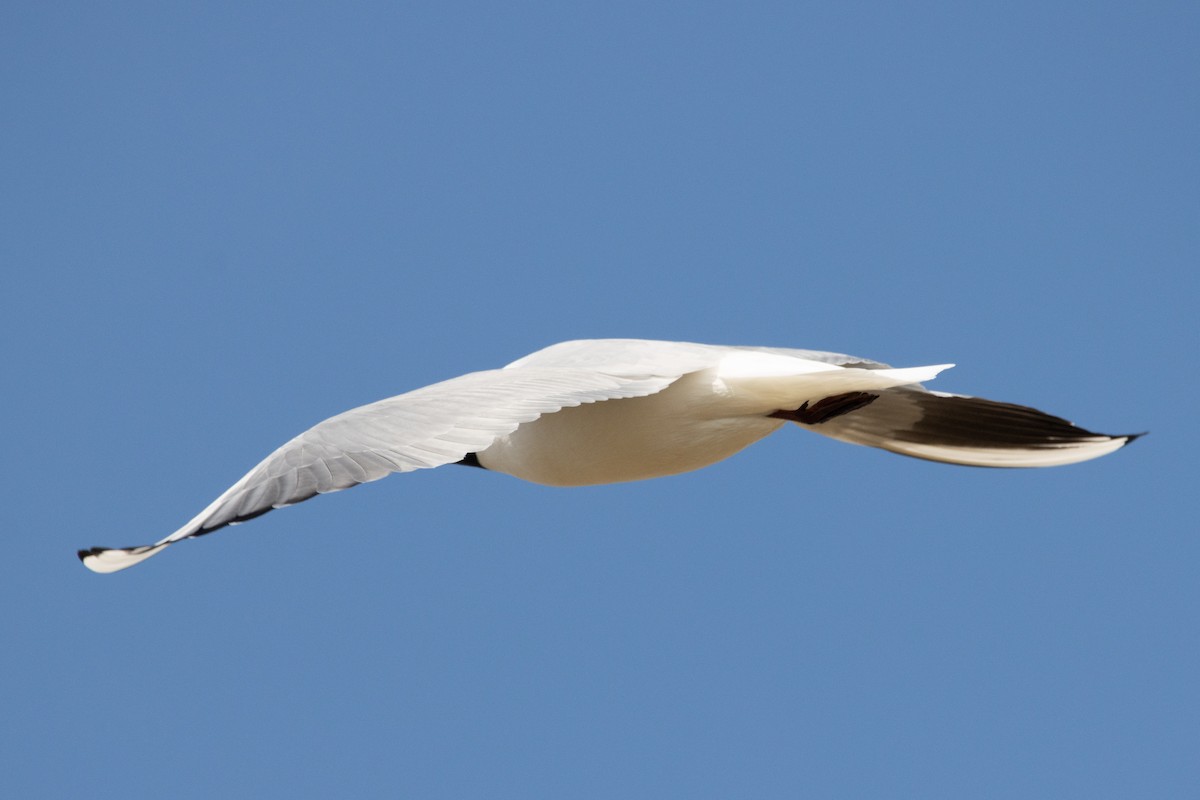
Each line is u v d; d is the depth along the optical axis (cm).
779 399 1216
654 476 1301
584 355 1186
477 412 976
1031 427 1445
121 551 931
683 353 1198
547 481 1312
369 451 932
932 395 1431
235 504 912
